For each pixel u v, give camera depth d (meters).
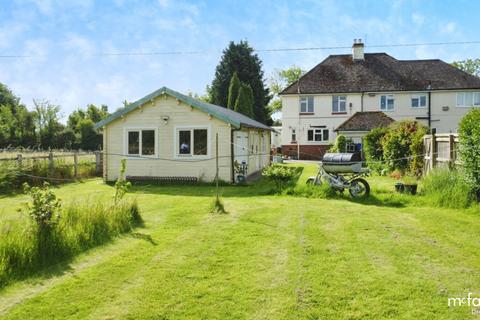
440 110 34.28
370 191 11.53
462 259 5.52
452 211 8.85
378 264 5.32
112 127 16.78
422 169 14.03
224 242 6.45
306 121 35.81
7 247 5.04
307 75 37.03
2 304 4.23
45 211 5.87
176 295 4.40
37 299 4.33
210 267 5.25
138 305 4.17
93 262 5.52
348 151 26.09
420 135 14.44
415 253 5.79
